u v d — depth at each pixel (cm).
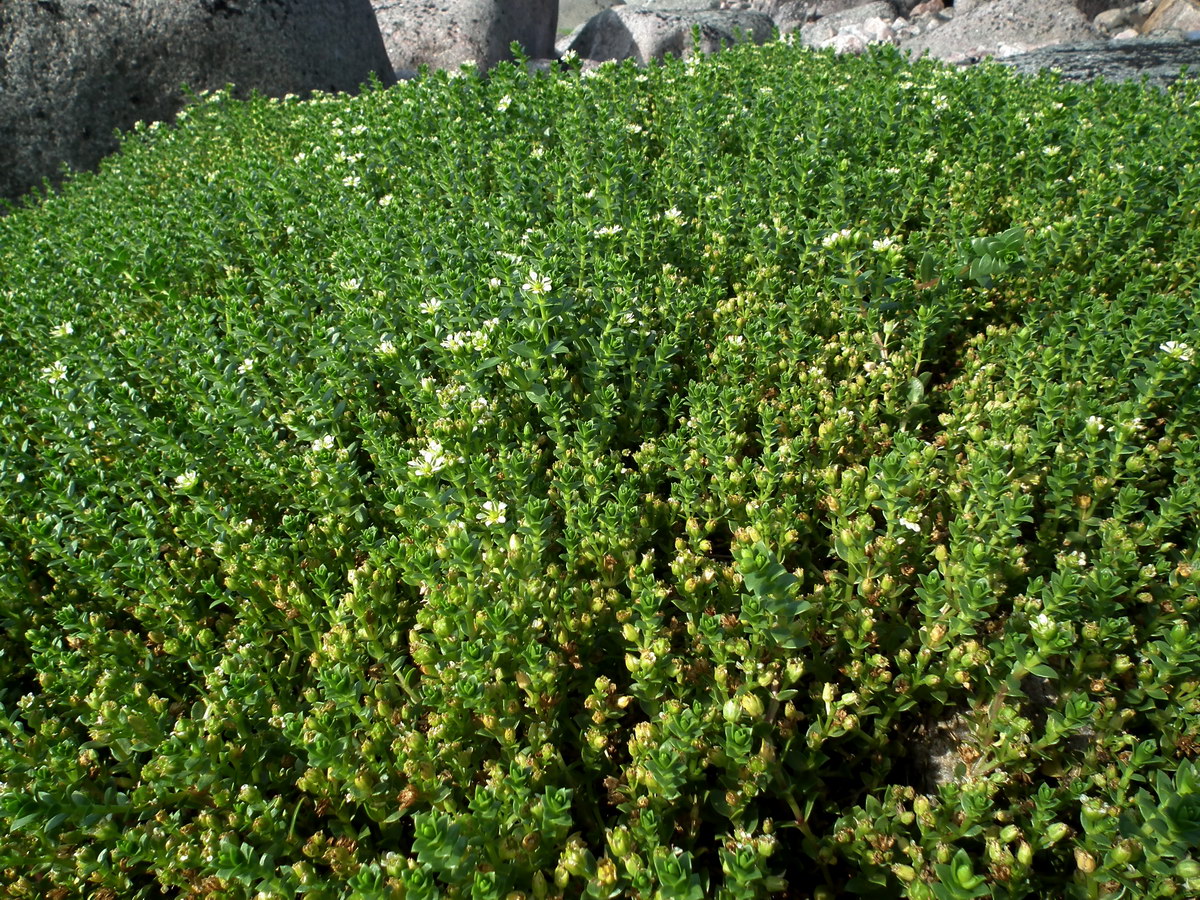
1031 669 272
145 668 340
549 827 251
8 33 1122
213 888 267
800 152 633
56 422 430
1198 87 816
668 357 423
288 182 661
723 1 2748
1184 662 277
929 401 449
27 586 386
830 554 368
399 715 304
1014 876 243
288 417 411
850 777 312
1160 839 216
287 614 347
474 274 493
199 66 1234
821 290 507
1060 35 1803
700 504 371
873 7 2330
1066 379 425
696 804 275
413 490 359
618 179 587
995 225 594
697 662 304
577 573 349
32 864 272
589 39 2044
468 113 764
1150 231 509
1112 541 314
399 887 233
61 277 619
